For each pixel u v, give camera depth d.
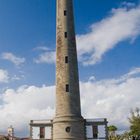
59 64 63.84
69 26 65.88
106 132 64.06
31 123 65.75
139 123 83.38
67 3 67.31
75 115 60.81
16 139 104.88
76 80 63.25
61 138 59.56
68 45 64.56
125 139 98.12
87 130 64.25
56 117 61.50
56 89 63.41
